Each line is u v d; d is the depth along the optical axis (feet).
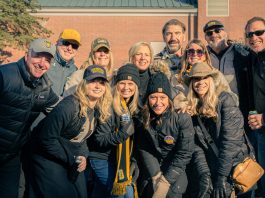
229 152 6.79
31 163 6.61
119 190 6.93
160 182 6.95
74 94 6.38
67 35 8.51
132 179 7.27
